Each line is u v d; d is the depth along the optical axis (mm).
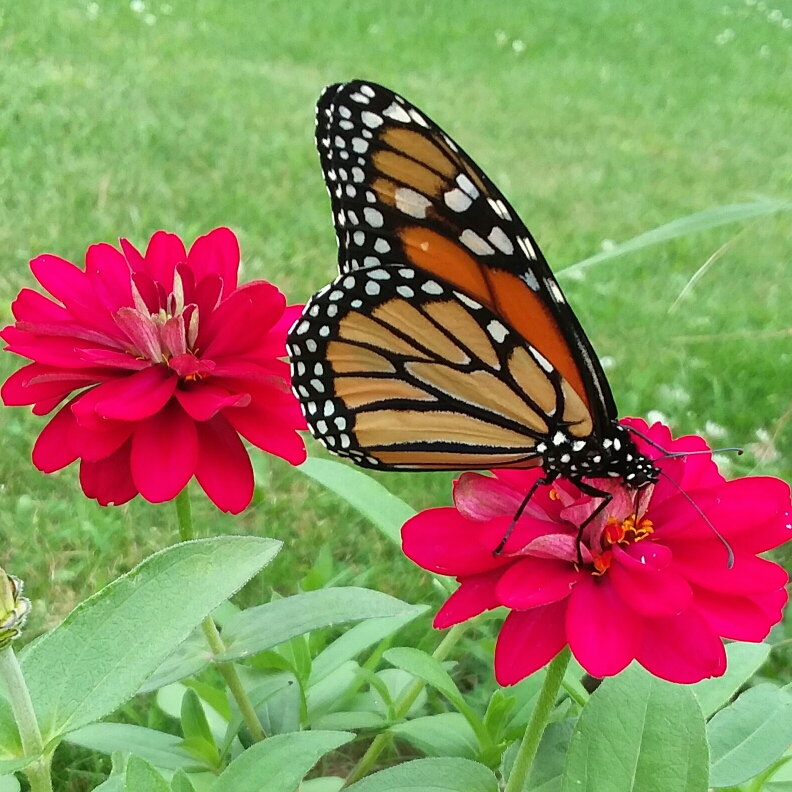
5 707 154
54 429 178
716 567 152
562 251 455
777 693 183
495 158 585
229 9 816
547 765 179
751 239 506
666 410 333
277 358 184
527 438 175
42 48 636
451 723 202
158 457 171
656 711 158
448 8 936
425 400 179
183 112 565
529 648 153
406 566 260
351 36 803
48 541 259
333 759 230
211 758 191
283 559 261
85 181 456
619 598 152
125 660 152
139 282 186
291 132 556
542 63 822
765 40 987
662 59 885
